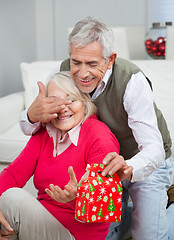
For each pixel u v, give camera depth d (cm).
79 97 136
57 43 414
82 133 135
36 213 124
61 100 132
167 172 162
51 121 138
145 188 155
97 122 138
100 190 111
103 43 125
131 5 402
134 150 155
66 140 136
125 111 144
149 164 127
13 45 381
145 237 154
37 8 390
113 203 113
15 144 212
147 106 137
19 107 265
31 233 126
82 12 409
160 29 332
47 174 135
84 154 132
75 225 128
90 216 110
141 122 136
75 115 136
